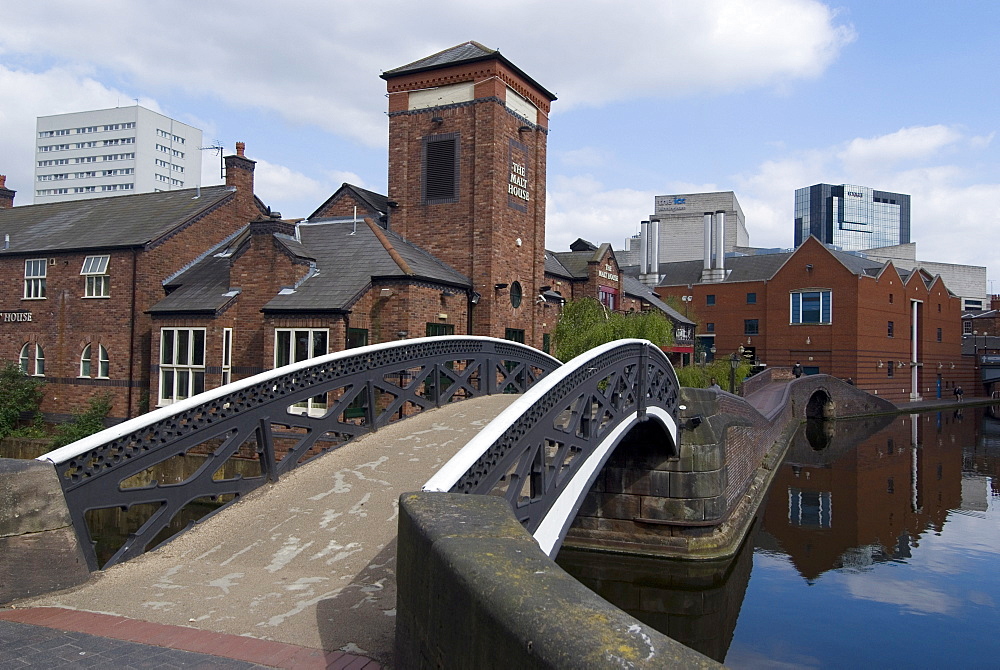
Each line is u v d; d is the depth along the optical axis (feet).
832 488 86.43
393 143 78.07
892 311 183.52
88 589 18.02
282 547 20.86
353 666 13.64
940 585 51.26
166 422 22.39
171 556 20.48
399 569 13.69
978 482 91.15
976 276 351.05
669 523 52.42
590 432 29.66
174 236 79.41
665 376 46.78
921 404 186.29
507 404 42.14
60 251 80.89
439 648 10.52
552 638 7.22
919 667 37.40
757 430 83.10
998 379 227.40
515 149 77.87
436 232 75.66
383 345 34.60
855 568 55.16
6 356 84.74
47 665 13.47
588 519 54.49
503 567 9.57
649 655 6.62
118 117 383.65
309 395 29.19
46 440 75.10
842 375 172.24
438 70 75.66
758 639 41.22
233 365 68.49
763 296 186.39
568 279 105.29
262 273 67.77
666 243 296.71
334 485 25.96
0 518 17.33
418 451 30.25
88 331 79.36
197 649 14.35
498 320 74.38
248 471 60.85
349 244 71.92
